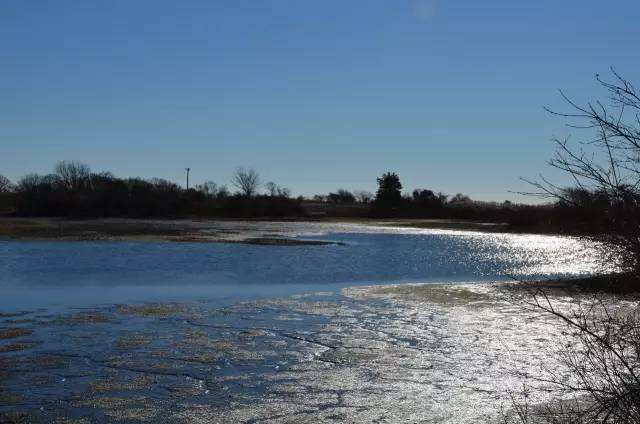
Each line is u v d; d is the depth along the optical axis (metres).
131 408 10.11
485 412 9.88
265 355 13.34
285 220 97.75
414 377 11.78
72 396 10.66
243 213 108.25
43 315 17.78
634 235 5.25
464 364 12.61
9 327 16.05
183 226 73.38
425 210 110.12
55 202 99.81
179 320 17.09
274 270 30.38
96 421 9.55
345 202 152.88
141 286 24.36
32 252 38.09
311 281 26.45
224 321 16.98
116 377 11.74
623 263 5.39
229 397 10.66
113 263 32.50
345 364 12.66
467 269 32.28
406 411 10.01
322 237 57.50
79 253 37.75
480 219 94.94
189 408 10.12
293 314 18.08
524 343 14.24
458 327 16.12
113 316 17.66
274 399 10.57
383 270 31.27
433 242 52.91
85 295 21.88
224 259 35.31
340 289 23.55
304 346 14.12
